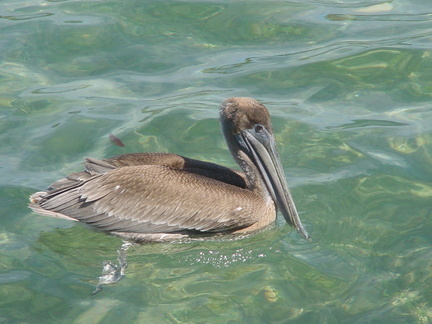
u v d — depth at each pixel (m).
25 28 17.86
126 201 11.45
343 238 11.32
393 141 13.69
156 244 11.78
